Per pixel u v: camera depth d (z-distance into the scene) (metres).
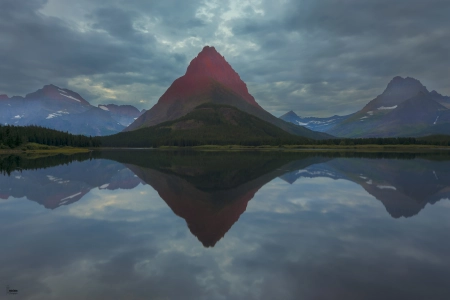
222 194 34.09
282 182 43.22
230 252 16.17
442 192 35.03
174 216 24.45
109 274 13.47
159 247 17.09
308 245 17.19
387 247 16.91
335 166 68.12
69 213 25.66
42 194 34.62
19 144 153.50
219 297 11.40
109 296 11.55
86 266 14.38
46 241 18.23
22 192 35.97
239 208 27.19
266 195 33.38
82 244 17.61
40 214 25.34
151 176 51.22
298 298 11.32
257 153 144.25
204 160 92.12
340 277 13.09
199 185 40.97
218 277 13.12
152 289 12.08
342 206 27.92
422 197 32.06
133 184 42.12
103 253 16.09
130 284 12.51
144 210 26.59
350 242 17.84
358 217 23.92
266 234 19.44
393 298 11.30
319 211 25.89
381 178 47.38
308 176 49.97
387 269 13.91
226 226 21.31
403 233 19.58
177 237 18.86
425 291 11.84
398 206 27.91
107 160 94.06
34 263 14.82
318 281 12.69
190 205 28.56
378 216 24.20
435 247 16.94
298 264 14.45
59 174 54.28
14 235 19.44
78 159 99.44
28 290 12.04
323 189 37.09
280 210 26.36
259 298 11.34
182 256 15.62
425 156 110.38
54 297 11.47
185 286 12.29
